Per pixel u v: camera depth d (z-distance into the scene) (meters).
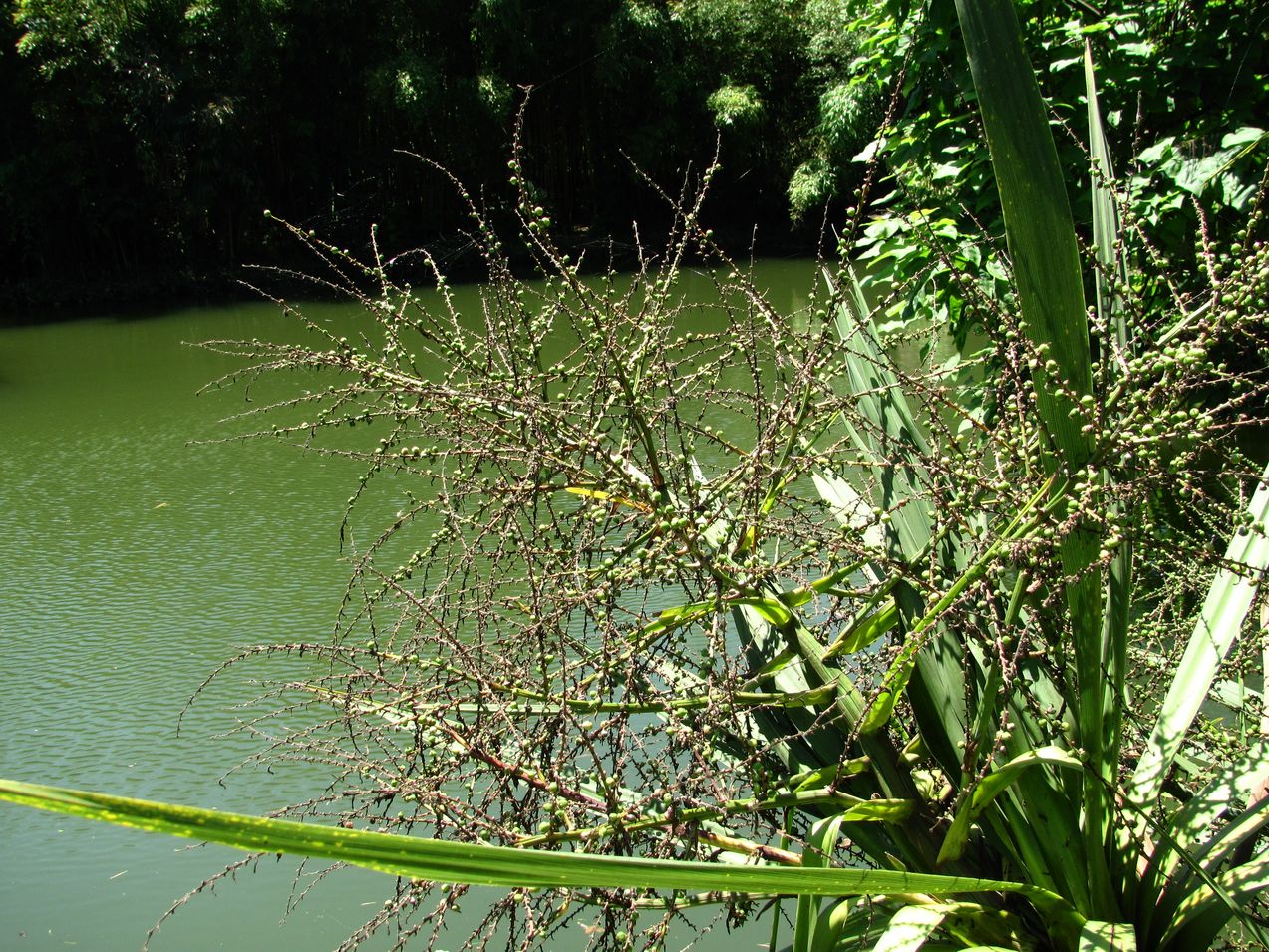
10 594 5.33
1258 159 3.91
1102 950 1.74
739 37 23.28
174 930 2.75
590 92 23.61
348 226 21.53
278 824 1.16
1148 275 3.27
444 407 1.96
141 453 8.30
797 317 7.18
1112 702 1.90
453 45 23.16
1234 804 2.04
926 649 2.03
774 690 2.25
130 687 4.18
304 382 10.81
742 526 2.14
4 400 10.81
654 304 2.21
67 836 3.27
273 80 21.50
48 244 20.55
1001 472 1.94
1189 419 1.74
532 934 1.77
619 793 1.97
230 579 5.36
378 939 2.66
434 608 2.04
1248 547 2.10
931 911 1.83
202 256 21.72
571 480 2.03
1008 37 1.71
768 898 2.11
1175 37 4.55
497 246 2.20
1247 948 2.09
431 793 1.76
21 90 20.69
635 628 2.08
